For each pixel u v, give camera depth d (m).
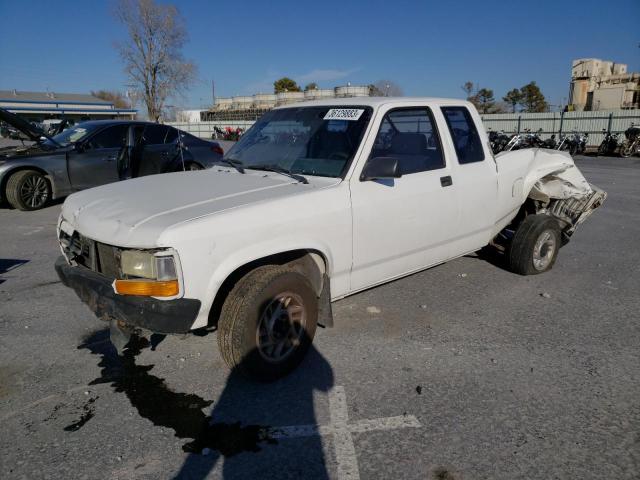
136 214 3.03
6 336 3.94
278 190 3.38
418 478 2.44
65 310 4.44
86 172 9.12
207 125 45.97
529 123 28.73
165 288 2.77
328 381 3.30
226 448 2.66
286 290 3.17
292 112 4.29
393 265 3.98
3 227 7.62
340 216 3.44
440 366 3.47
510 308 4.49
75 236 3.36
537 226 5.18
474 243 4.74
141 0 43.62
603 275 5.42
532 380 3.29
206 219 2.88
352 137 3.71
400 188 3.83
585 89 48.41
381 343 3.81
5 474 2.47
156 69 46.66
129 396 3.15
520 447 2.65
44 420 2.90
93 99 70.50
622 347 3.75
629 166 17.30
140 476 2.46
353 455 2.60
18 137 11.54
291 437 2.75
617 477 2.44
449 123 4.37
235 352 3.04
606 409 2.97
